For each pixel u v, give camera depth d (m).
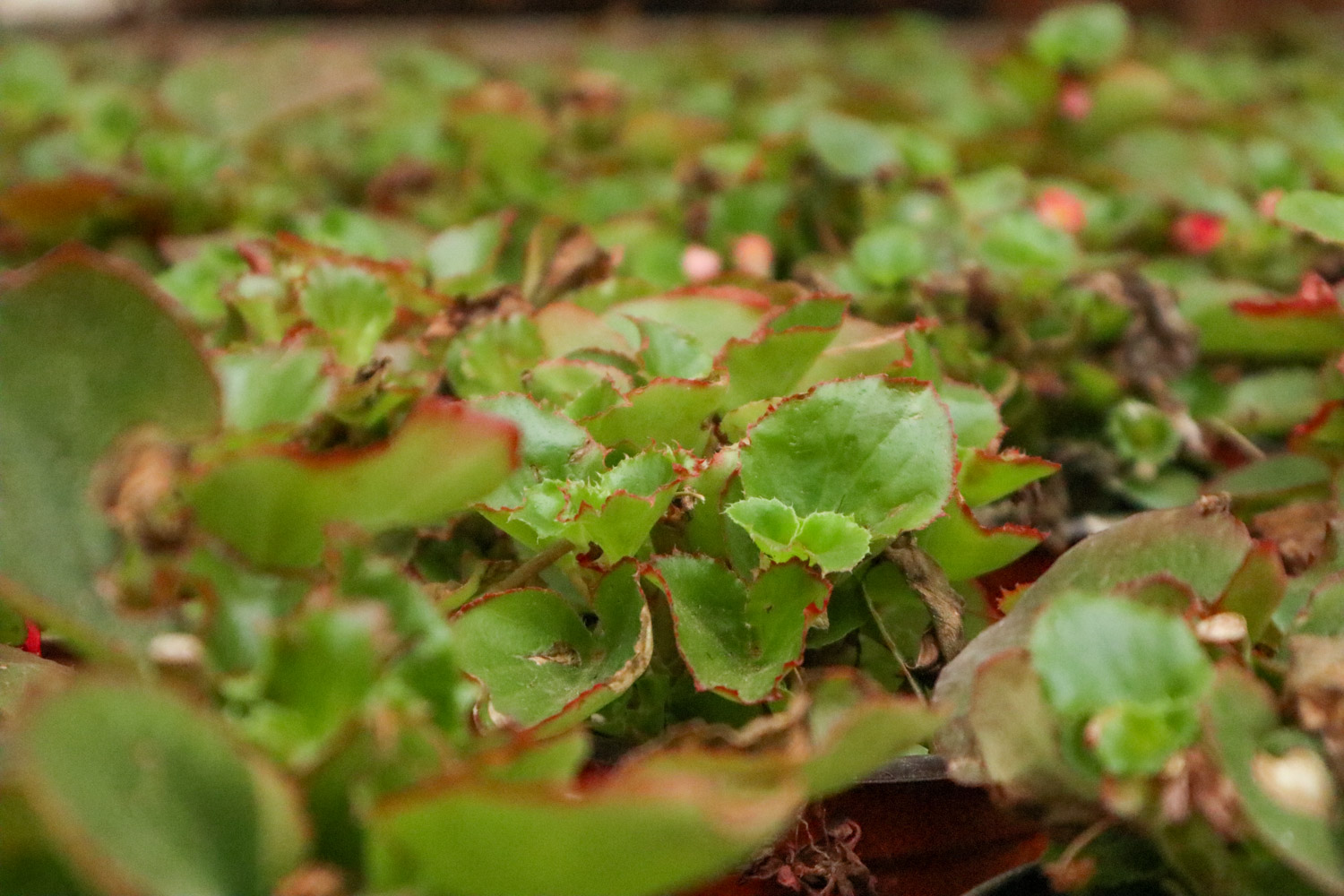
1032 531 0.53
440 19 2.06
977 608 0.56
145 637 0.45
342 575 0.44
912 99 1.12
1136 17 1.87
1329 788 0.44
